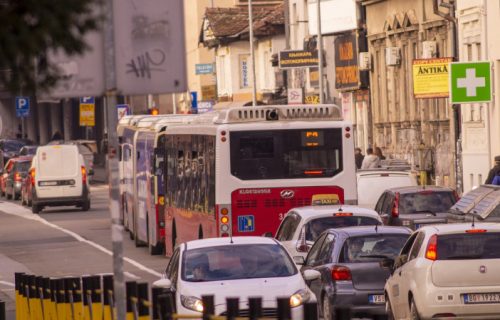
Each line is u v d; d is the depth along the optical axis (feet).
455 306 129.70
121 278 73.87
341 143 213.05
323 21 449.48
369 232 151.43
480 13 327.06
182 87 70.79
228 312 82.28
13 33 55.77
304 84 515.09
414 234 139.54
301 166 212.43
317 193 212.43
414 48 396.57
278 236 188.24
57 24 56.29
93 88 69.51
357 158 376.27
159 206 268.82
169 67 70.74
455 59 341.62
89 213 411.34
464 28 341.82
